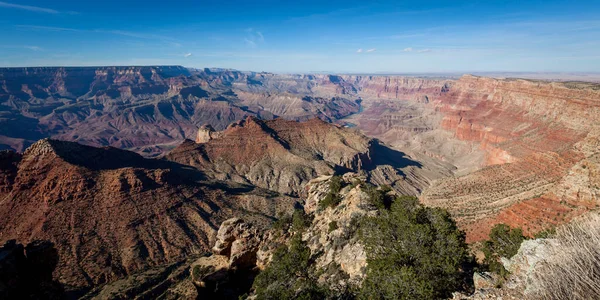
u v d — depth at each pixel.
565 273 11.88
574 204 60.09
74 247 99.75
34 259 36.34
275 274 42.91
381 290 24.28
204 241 117.50
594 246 11.79
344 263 37.81
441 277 24.81
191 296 65.56
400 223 31.61
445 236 29.19
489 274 21.61
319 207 63.09
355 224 44.75
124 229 110.81
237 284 63.12
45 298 35.47
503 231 40.81
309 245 51.34
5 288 31.20
